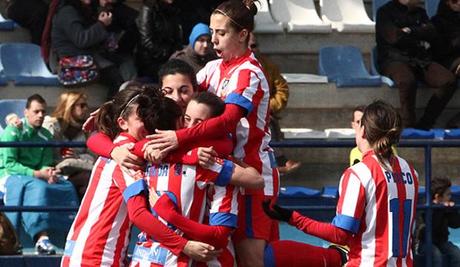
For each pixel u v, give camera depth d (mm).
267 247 15961
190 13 28844
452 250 23312
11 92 27641
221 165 14625
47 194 23281
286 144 21734
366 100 29156
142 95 14961
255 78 15578
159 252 14625
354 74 29953
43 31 28578
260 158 15906
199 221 14703
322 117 29062
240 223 15836
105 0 27875
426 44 29562
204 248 14453
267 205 15555
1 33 29016
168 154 14664
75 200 23672
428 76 28812
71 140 24656
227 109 15172
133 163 14719
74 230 15141
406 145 22266
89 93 27938
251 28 15938
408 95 28531
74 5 27953
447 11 29859
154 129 14898
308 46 30484
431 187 23047
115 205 14930
